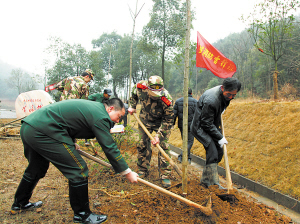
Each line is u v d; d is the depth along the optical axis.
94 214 2.54
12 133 7.34
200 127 3.63
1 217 2.56
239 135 5.62
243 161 4.71
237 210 2.80
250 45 25.11
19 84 43.00
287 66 17.45
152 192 3.38
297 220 2.89
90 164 4.69
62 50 14.19
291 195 3.35
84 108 2.44
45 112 2.40
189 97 5.39
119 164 2.49
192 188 3.47
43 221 2.54
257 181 4.02
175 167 3.32
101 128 2.42
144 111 3.98
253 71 23.55
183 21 16.53
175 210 2.83
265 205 3.24
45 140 2.30
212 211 2.60
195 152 6.10
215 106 3.42
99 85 16.52
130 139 4.93
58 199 3.08
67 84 4.79
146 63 29.12
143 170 4.16
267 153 4.45
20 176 3.88
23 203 2.69
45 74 14.26
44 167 2.70
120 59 32.59
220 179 4.62
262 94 19.91
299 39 13.29
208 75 37.38
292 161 3.88
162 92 3.62
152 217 2.65
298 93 9.50
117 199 3.15
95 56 15.85
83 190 2.43
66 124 2.38
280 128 4.79
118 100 2.70
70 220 2.57
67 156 2.36
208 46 3.81
